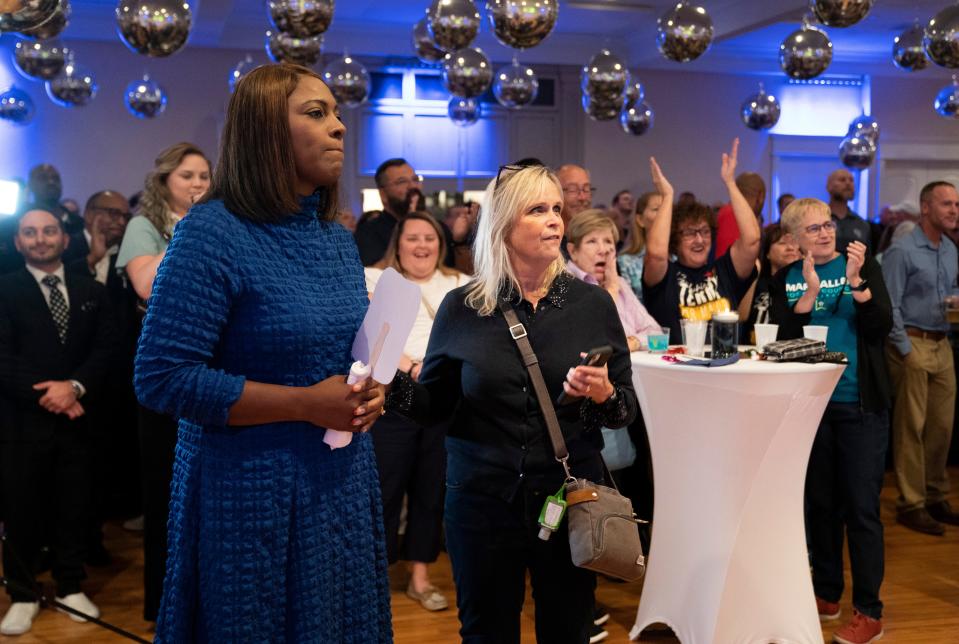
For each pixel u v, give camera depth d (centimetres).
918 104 1237
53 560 375
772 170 1220
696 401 290
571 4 942
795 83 1216
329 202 175
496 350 208
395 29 1027
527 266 212
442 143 1132
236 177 161
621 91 502
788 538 296
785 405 285
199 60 1012
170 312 153
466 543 211
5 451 363
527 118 1151
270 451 160
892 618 350
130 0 321
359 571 173
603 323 215
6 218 500
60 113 982
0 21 228
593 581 211
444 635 340
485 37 1048
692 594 300
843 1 351
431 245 380
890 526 475
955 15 366
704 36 388
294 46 486
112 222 527
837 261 341
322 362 165
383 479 364
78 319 380
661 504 310
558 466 206
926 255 473
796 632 295
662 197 388
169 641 161
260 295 158
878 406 327
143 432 325
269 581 159
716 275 392
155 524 328
